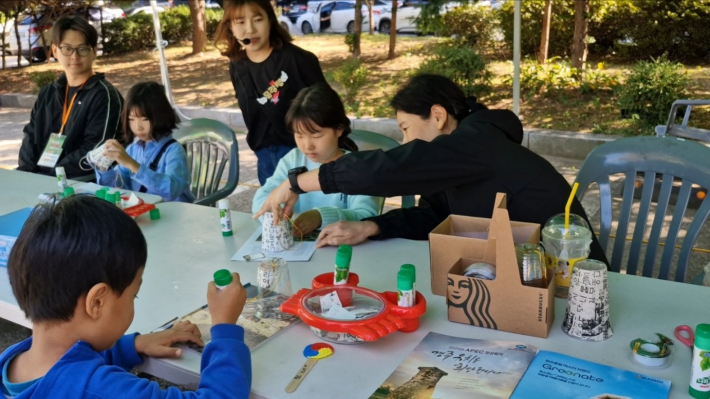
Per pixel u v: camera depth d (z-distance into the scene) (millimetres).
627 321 1458
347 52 11414
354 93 7844
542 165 1888
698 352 1149
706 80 7430
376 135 2797
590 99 6910
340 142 2473
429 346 1374
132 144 3184
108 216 1105
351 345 1398
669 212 3938
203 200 3152
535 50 9352
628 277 1680
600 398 1165
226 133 3352
